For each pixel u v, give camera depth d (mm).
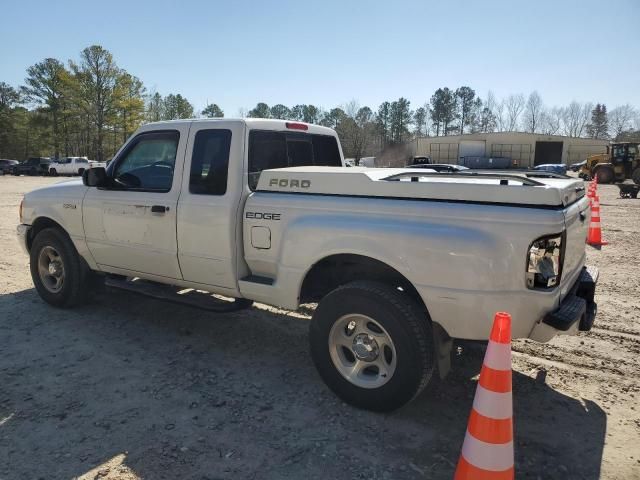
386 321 3367
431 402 3789
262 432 3355
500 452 2457
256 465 3008
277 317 5648
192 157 4418
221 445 3203
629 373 4328
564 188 3189
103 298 6156
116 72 64875
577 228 3518
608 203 19984
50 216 5516
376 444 3236
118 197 4891
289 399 3811
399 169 4242
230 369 4328
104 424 3422
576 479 2934
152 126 4758
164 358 4527
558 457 3141
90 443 3205
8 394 3824
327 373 3725
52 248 5621
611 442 3307
